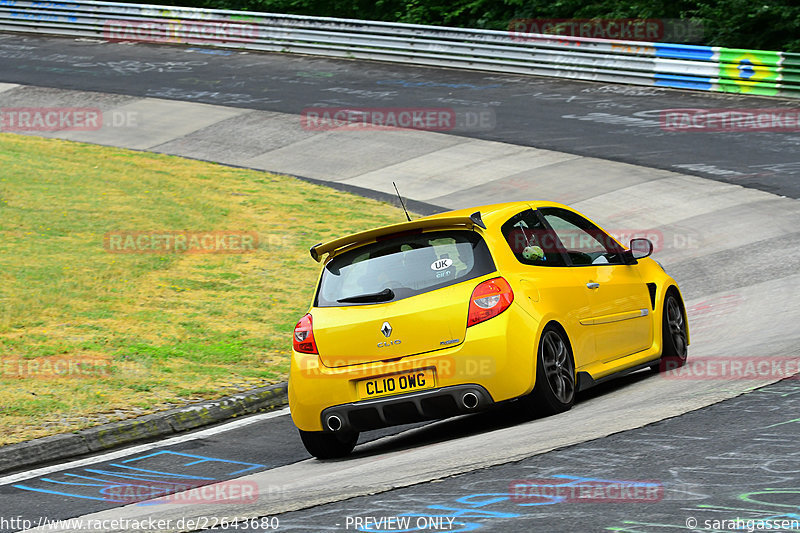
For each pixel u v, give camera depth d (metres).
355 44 127.50
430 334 26.19
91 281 52.94
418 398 26.12
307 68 123.94
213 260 59.50
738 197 67.62
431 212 73.19
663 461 20.36
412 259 27.39
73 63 130.38
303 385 27.17
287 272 57.56
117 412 33.25
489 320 26.03
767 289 47.22
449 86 111.62
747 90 97.94
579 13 148.00
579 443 22.62
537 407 26.95
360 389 26.66
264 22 133.88
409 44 123.19
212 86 116.94
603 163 79.75
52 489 25.81
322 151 92.06
